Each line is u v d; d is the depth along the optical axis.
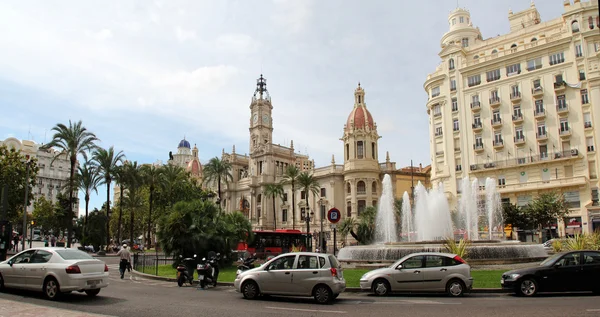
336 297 17.78
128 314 13.23
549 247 41.44
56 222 94.00
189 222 32.19
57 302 15.47
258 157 100.12
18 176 50.09
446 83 70.12
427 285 17.70
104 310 13.97
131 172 65.25
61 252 16.64
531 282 16.97
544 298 16.31
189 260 24.39
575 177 55.03
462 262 17.86
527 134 61.12
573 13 58.69
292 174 79.06
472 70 67.50
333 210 25.73
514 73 63.47
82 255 16.98
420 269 17.95
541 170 58.56
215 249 32.25
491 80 65.56
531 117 61.00
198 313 13.46
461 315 12.66
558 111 58.53
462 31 76.38
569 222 55.50
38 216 93.44
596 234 29.66
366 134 83.62
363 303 15.95
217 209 35.12
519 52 62.81
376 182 82.81
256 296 17.42
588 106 56.47
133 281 25.91
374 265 28.55
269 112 106.19
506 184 61.44
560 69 59.19
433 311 13.55
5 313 12.38
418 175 87.00
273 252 51.78
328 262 16.55
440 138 70.44
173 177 77.19
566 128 57.88
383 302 16.14
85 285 15.91
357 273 25.55
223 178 85.75
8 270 16.95
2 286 17.14
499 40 68.12
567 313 12.50
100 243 60.38
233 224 35.66
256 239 51.41
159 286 22.91
